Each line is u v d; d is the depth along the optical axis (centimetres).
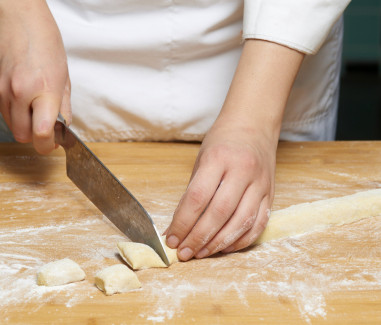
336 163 147
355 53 495
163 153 153
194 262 99
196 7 145
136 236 105
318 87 163
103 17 148
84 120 158
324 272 96
